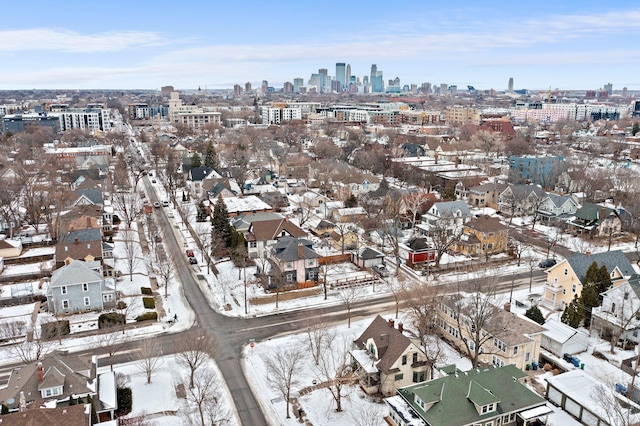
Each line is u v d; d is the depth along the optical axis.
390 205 120.75
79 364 53.16
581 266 75.19
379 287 86.56
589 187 142.12
